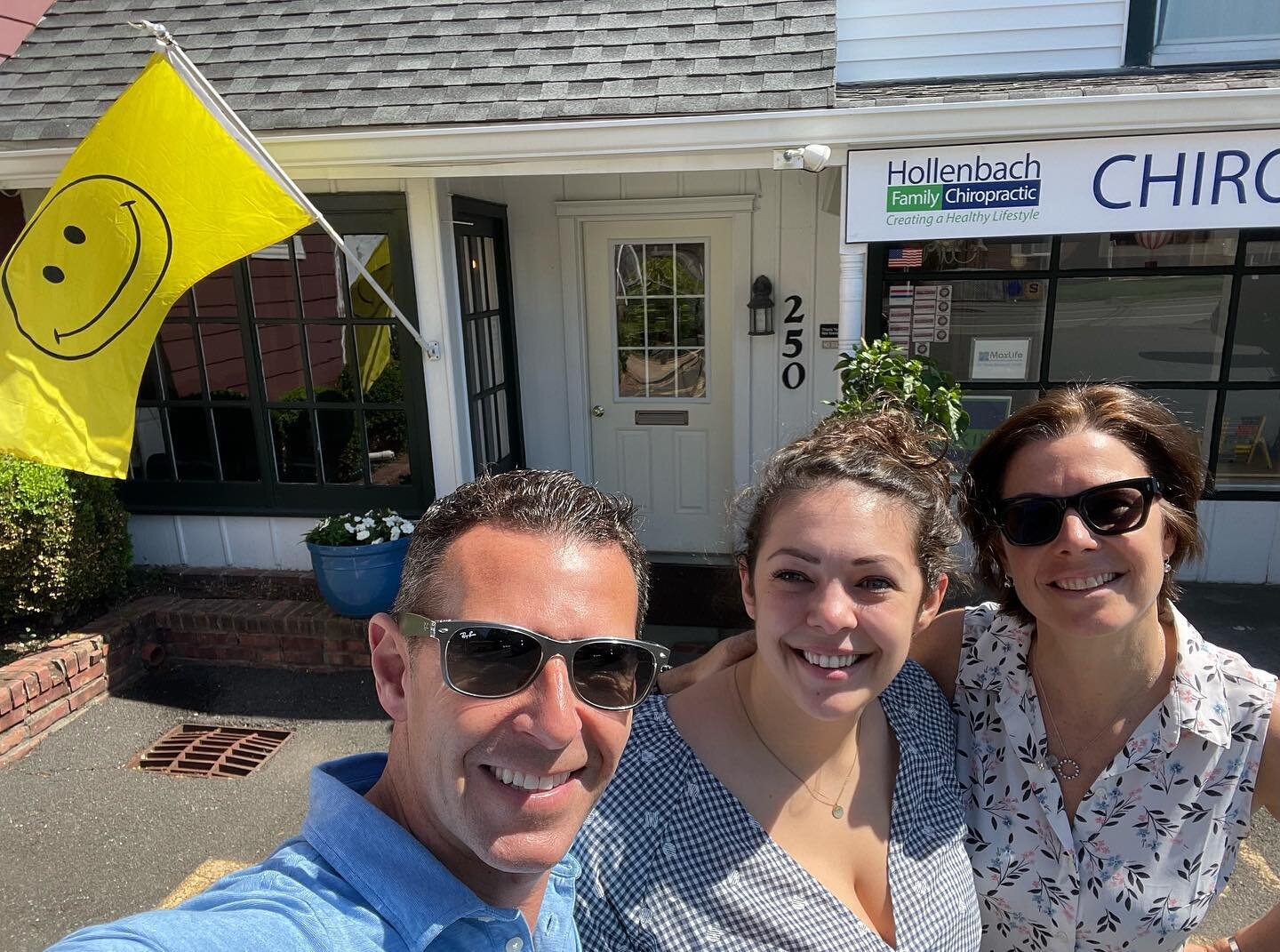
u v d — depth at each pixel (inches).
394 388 199.3
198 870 122.7
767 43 168.1
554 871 52.1
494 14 184.4
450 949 42.8
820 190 208.2
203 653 184.5
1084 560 59.9
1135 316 189.2
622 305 227.5
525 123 161.0
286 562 209.2
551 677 42.2
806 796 58.1
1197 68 175.8
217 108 141.9
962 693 71.4
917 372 160.9
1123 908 63.2
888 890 58.7
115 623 177.5
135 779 144.1
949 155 160.1
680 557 232.1
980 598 169.5
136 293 145.4
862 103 157.0
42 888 119.3
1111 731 64.0
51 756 150.5
